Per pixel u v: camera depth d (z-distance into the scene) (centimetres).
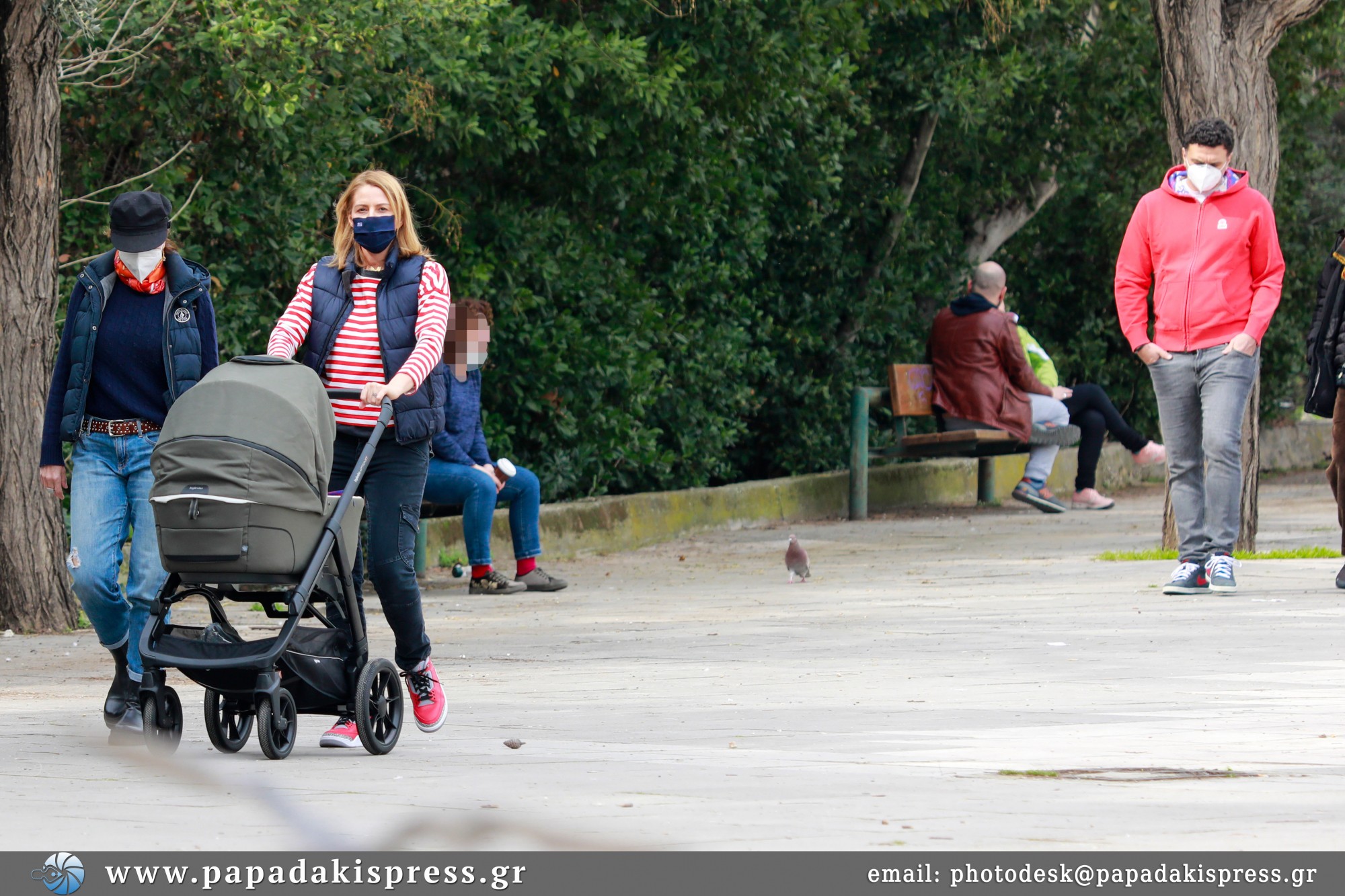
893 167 5428
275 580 1399
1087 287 6281
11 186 2578
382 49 3303
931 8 4975
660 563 3712
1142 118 5653
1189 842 913
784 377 5194
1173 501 2589
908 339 5497
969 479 5656
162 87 3166
